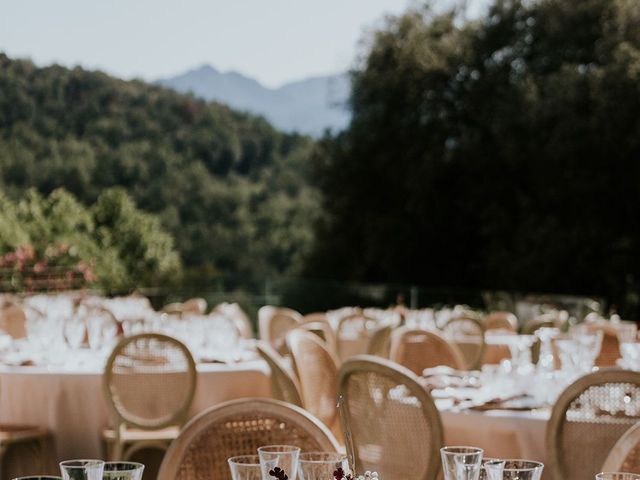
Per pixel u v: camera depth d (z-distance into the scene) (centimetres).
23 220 1970
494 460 183
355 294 1584
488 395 420
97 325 630
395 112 2356
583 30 2162
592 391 355
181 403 565
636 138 1938
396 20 2395
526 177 2198
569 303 1377
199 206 3206
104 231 2234
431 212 2311
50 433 568
